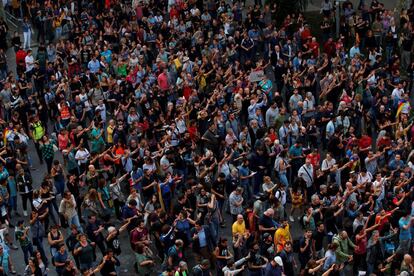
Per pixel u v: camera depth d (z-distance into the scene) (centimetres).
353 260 4084
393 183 4512
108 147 4997
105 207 4316
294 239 4453
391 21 6581
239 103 5309
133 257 4350
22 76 5800
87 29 6588
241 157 4641
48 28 6844
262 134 4900
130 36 6569
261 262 3834
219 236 4509
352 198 4300
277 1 6869
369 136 5391
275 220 4259
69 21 6775
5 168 4591
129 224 4150
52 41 6862
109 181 4662
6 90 5456
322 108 5212
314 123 5081
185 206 4244
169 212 4462
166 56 6159
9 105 5422
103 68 5991
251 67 5922
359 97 5369
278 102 5212
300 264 4216
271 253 3862
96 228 4038
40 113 5359
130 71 5938
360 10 7262
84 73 5825
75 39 6450
